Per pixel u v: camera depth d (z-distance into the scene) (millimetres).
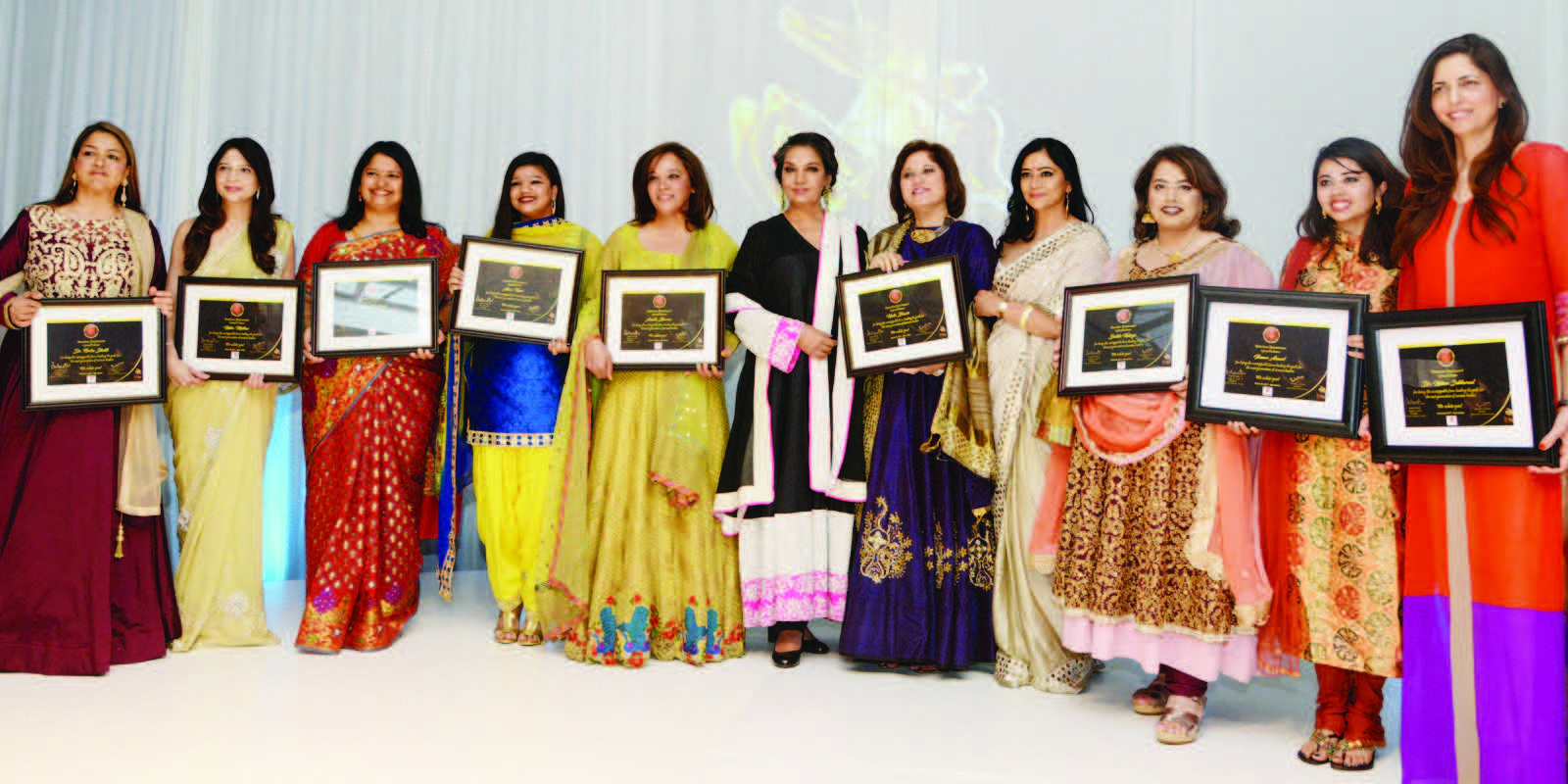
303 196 4879
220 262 3537
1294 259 2801
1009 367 3260
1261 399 2602
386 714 2785
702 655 3379
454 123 4820
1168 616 2762
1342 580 2557
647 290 3438
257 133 4887
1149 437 2795
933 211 3453
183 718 2734
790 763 2473
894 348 3248
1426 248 2463
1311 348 2566
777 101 4645
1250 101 4168
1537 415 2229
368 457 3525
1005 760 2541
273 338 3465
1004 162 4426
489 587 4613
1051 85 4383
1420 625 2414
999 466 3275
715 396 3555
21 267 3307
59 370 3209
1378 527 2531
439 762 2424
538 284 3537
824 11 4617
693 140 4711
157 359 3297
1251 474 2760
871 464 3359
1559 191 2291
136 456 3336
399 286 3533
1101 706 3039
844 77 4586
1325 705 2617
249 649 3498
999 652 3252
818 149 3475
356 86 4863
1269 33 4152
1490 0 3895
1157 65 4270
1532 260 2330
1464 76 2354
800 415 3398
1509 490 2295
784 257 3473
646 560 3410
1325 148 2656
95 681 3082
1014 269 3297
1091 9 4352
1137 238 3078
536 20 4816
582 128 4770
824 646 3623
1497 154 2357
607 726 2721
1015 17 4426
